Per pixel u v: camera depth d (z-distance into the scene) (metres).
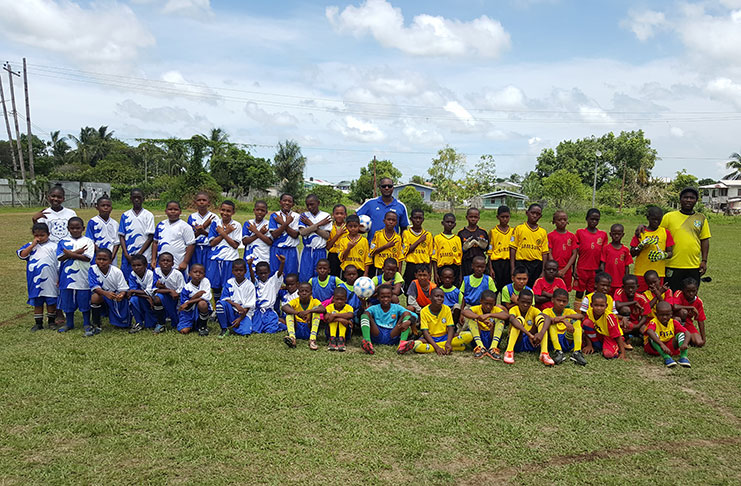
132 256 6.67
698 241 6.53
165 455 3.50
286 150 48.28
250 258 7.11
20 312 7.55
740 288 10.15
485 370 5.37
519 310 6.02
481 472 3.37
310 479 3.25
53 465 3.36
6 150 52.84
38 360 5.33
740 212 50.59
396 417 4.14
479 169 54.16
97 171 53.78
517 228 7.21
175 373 5.02
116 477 3.24
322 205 48.47
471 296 6.51
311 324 6.23
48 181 38.19
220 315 6.42
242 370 5.16
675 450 3.70
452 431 3.91
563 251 7.16
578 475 3.35
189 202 39.69
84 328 6.62
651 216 6.56
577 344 5.71
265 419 4.06
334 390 4.67
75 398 4.40
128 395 4.46
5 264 11.87
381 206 7.49
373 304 6.67
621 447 3.74
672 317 6.16
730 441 3.85
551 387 4.88
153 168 65.62
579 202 45.78
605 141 64.06
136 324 6.59
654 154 62.44
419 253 7.18
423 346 5.93
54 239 7.07
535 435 3.88
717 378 5.16
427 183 74.75
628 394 4.72
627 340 6.42
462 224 32.25
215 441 3.70
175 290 6.64
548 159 68.00
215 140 51.50
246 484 3.18
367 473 3.32
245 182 48.75
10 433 3.79
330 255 7.34
